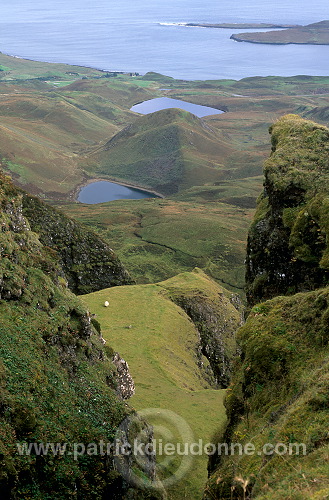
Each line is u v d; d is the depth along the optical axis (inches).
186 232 7657.5
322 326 884.6
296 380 824.9
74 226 3351.4
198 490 1261.1
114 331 2372.0
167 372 2054.6
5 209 1283.2
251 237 1482.5
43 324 1044.5
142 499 974.4
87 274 3272.6
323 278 1246.3
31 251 1273.4
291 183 1393.9
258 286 1419.8
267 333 943.0
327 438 623.8
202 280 3329.2
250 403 887.1
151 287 3011.8
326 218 1256.2
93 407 993.5
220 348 2829.7
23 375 900.0
